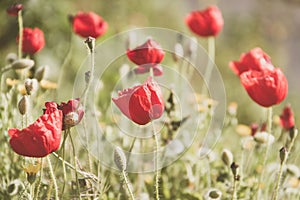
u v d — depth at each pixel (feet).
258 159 6.13
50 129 4.68
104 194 5.41
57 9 10.94
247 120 12.39
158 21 16.58
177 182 6.16
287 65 19.16
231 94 13.14
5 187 5.60
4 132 5.83
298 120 11.94
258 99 5.34
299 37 20.22
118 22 14.11
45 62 10.17
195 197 5.76
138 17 15.08
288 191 5.91
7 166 5.79
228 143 6.76
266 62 5.79
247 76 5.38
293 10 18.56
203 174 6.14
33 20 10.78
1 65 7.64
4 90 6.44
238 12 18.67
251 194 5.86
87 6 13.46
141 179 5.98
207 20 6.61
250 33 18.26
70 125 4.87
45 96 6.27
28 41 6.07
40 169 5.32
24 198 5.30
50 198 5.35
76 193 5.34
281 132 6.68
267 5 18.45
